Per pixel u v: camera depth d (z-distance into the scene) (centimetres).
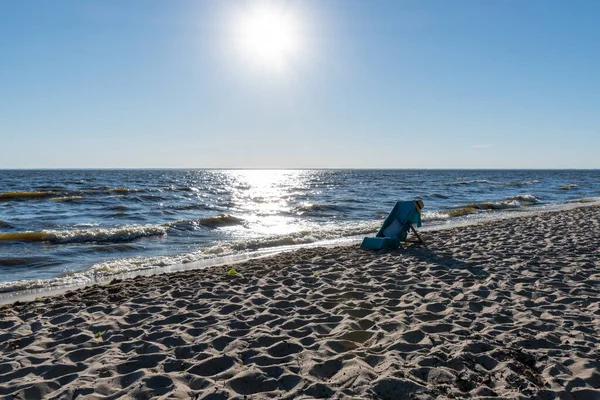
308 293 690
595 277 740
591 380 374
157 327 545
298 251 1132
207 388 372
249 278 809
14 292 841
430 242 1166
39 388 380
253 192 4494
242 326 540
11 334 534
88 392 371
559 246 1048
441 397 347
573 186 5053
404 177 10169
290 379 386
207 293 702
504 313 564
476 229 1418
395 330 505
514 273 786
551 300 623
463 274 789
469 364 407
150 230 1620
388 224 1161
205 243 1465
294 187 5619
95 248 1320
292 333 505
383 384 362
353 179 8800
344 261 955
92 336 516
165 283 800
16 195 3023
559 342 463
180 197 3547
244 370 405
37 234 1434
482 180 7812
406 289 699
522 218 1748
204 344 476
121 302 677
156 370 417
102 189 3962
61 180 6638
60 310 638
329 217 2238
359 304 614
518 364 407
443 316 557
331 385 370
